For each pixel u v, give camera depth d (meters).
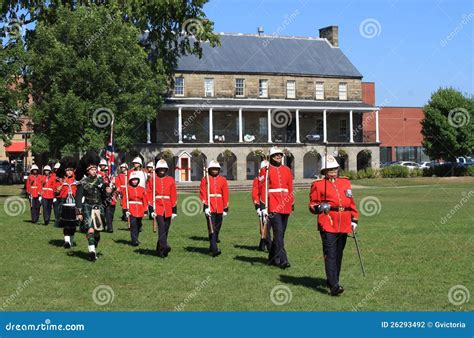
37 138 45.59
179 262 15.03
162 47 52.16
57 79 44.34
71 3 47.91
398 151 83.88
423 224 23.50
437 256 15.43
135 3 47.53
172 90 67.31
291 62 73.69
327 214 11.30
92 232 15.27
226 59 70.75
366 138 75.06
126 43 46.00
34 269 14.21
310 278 12.81
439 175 68.00
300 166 68.44
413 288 11.66
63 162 18.02
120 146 46.72
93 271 13.88
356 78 75.81
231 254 16.31
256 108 68.12
